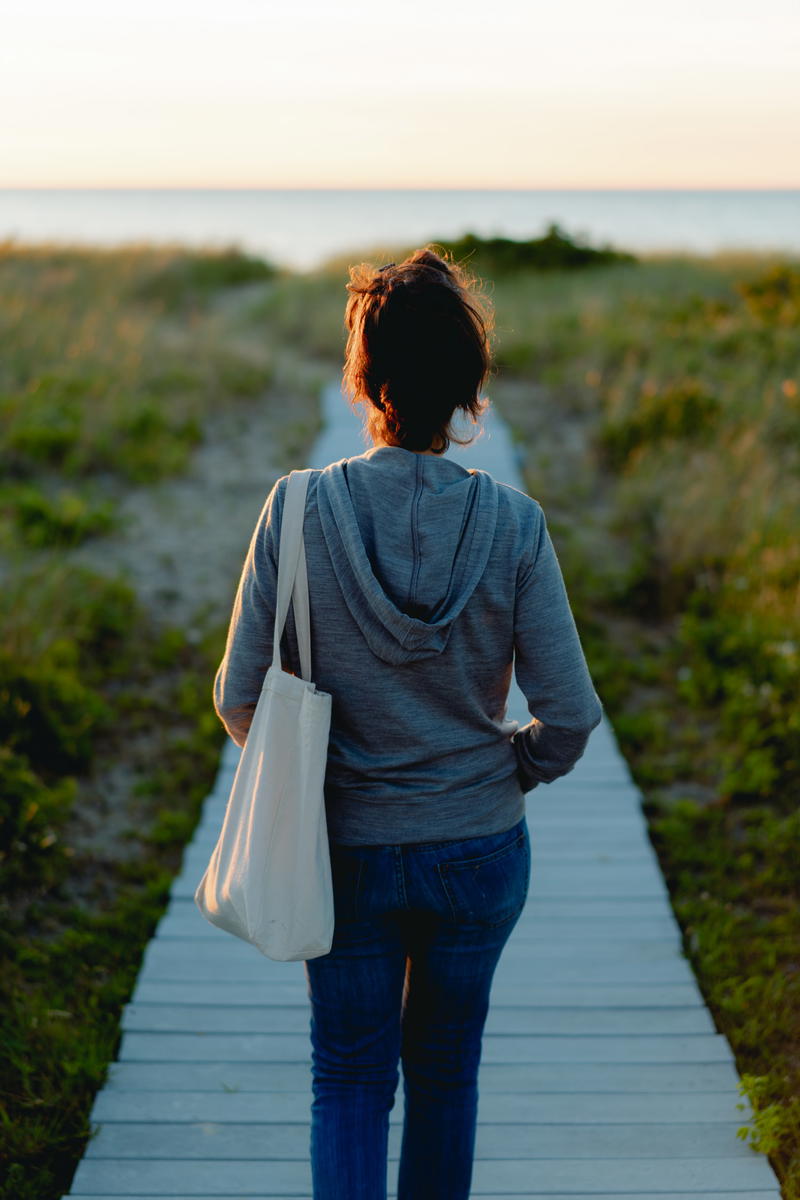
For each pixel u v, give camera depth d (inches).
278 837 60.1
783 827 155.2
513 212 5196.9
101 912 138.9
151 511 310.0
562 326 534.3
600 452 355.6
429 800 59.3
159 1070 105.5
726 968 124.0
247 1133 96.8
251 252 914.1
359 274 59.6
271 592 58.6
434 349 56.4
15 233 752.3
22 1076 104.8
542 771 63.6
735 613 229.0
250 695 61.3
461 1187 68.2
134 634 227.3
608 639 231.9
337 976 62.8
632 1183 90.8
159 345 486.0
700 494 283.7
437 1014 65.2
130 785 173.2
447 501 56.6
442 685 58.3
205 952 126.0
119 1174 91.6
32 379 395.5
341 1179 61.5
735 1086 104.0
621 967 123.1
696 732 190.1
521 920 132.0
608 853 148.0
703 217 4402.1
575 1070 105.8
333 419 411.8
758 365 418.0
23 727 172.6
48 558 257.0
